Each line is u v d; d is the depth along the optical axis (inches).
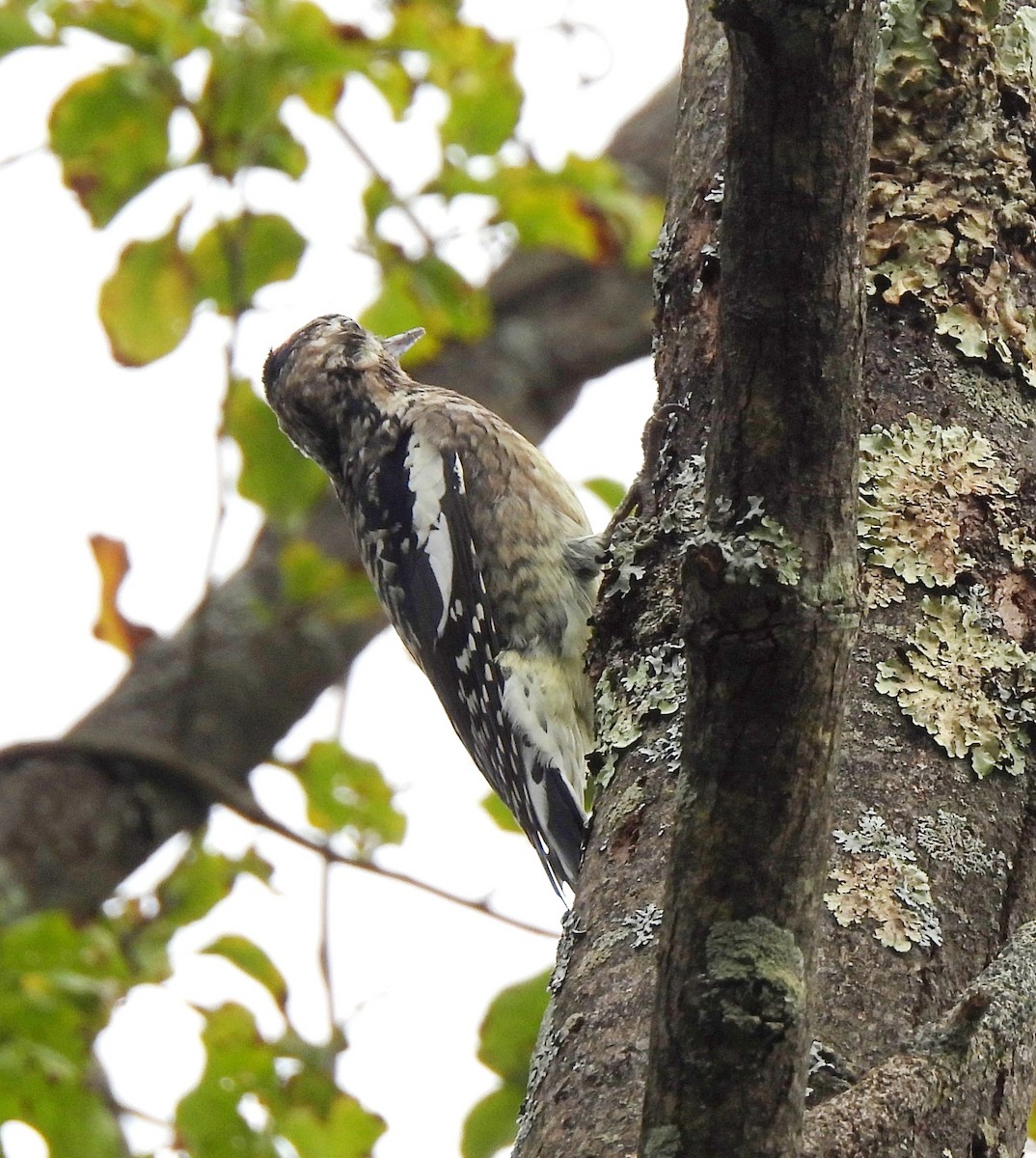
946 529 186.4
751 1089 128.8
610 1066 163.3
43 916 372.2
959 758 175.0
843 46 130.3
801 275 134.3
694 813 132.3
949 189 202.7
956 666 179.5
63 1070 353.7
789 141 132.9
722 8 128.0
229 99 382.0
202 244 403.9
